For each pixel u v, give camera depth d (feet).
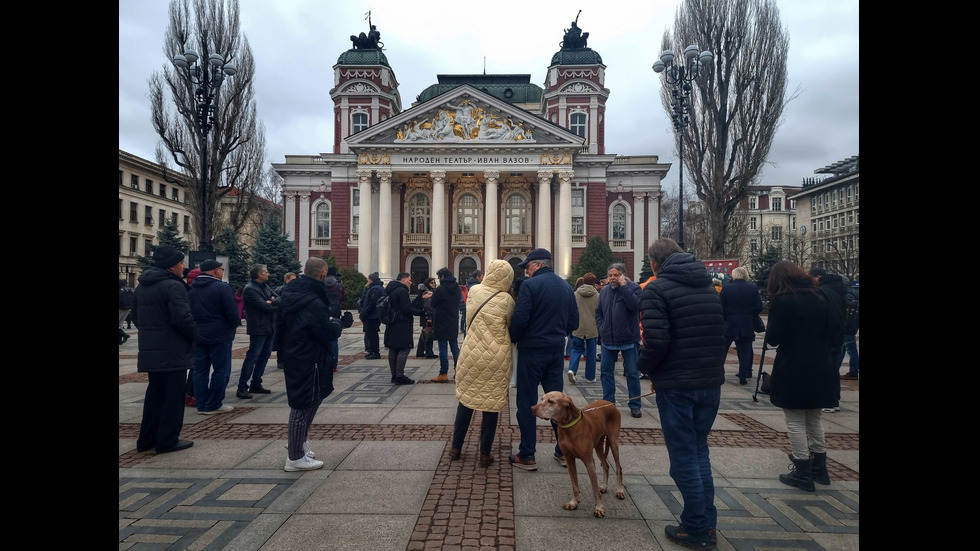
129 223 127.85
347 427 20.68
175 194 144.77
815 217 118.11
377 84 162.30
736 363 40.55
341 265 141.38
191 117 89.97
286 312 15.48
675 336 11.62
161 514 12.63
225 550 10.91
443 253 132.46
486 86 182.80
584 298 30.45
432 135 132.57
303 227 148.46
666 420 11.67
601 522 12.27
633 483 14.79
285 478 15.06
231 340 23.77
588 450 12.57
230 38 92.17
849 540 11.46
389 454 17.28
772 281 15.02
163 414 17.31
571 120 159.43
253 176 104.27
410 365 38.09
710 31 87.45
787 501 13.64
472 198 144.25
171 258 17.84
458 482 14.78
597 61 160.25
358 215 143.84
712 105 88.33
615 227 147.54
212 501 13.43
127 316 61.00
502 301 16.03
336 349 33.99
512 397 27.25
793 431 14.61
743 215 107.65
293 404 15.57
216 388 23.25
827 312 14.23
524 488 14.35
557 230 134.72
